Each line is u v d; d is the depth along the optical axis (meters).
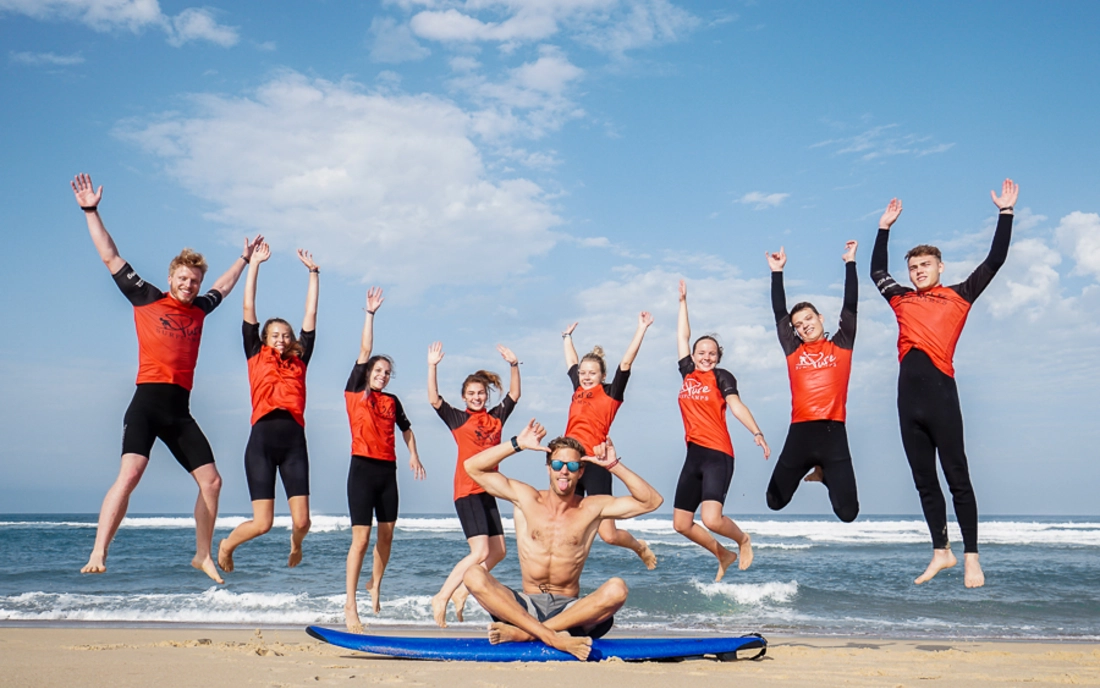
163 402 5.96
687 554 23.98
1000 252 6.23
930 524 6.21
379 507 8.34
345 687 4.51
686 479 7.77
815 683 5.11
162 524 40.44
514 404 8.92
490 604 6.01
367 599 13.95
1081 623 12.30
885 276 6.80
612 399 8.57
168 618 11.80
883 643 9.25
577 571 6.25
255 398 7.29
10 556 22.31
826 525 49.41
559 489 6.04
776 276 7.51
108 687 4.38
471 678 4.85
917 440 6.22
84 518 86.12
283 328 7.45
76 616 11.90
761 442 7.41
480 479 6.18
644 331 8.50
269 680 4.71
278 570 18.89
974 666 6.34
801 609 13.59
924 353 6.27
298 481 7.19
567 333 9.29
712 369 7.93
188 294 6.12
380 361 8.40
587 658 5.86
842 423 6.89
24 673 4.86
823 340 7.07
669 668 5.58
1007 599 14.55
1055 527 48.56
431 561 21.48
